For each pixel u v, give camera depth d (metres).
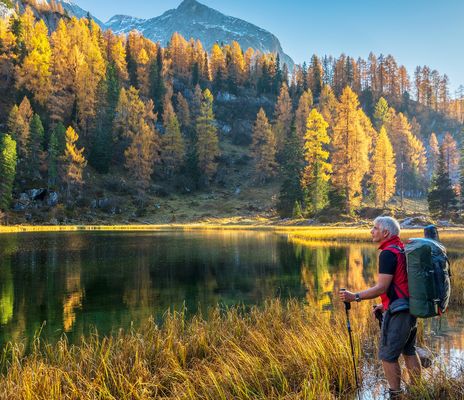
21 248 32.00
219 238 41.34
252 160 115.19
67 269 21.53
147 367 6.41
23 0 155.75
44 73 97.81
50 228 62.56
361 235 39.97
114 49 131.00
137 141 91.75
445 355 6.59
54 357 7.29
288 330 7.79
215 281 17.72
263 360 6.24
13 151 68.69
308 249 29.39
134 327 10.73
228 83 150.00
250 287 16.20
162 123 121.75
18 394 5.21
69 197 78.38
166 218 80.56
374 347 6.79
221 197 94.69
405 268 4.41
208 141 102.19
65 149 84.19
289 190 75.12
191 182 98.88
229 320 8.81
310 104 123.50
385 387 5.27
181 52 157.12
